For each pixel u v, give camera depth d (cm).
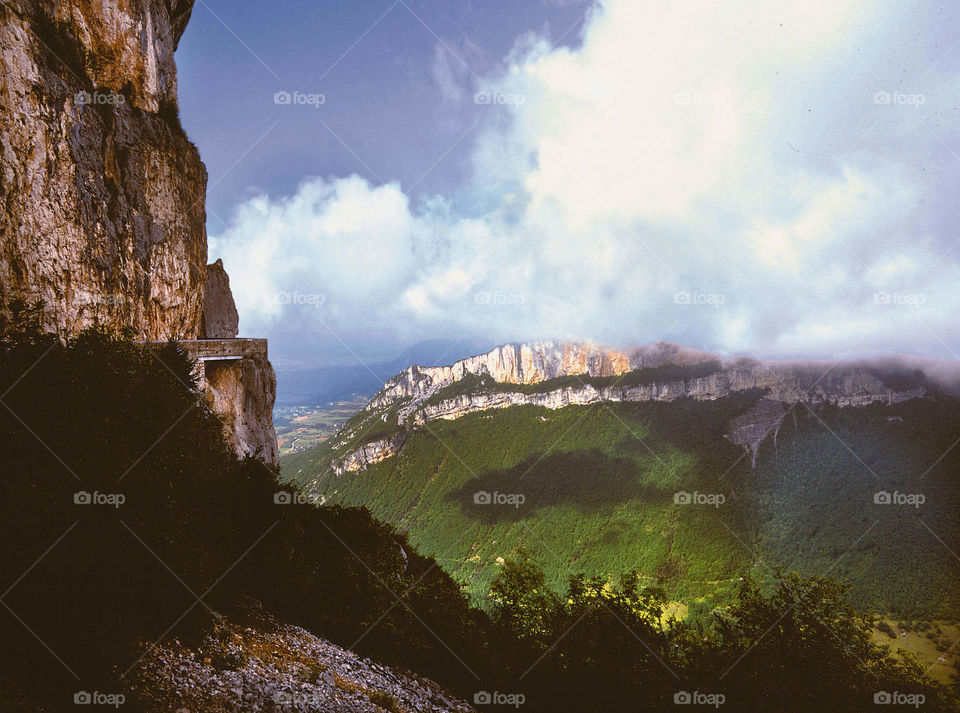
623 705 1870
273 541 1873
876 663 2250
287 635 1541
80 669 1005
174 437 1753
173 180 3098
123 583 1167
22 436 1242
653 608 2389
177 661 1159
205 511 1716
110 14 2720
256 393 3356
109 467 1329
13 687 891
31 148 2105
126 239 2684
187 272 3234
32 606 1028
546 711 1812
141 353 2041
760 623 2242
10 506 1092
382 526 2627
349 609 1889
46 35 2406
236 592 1603
